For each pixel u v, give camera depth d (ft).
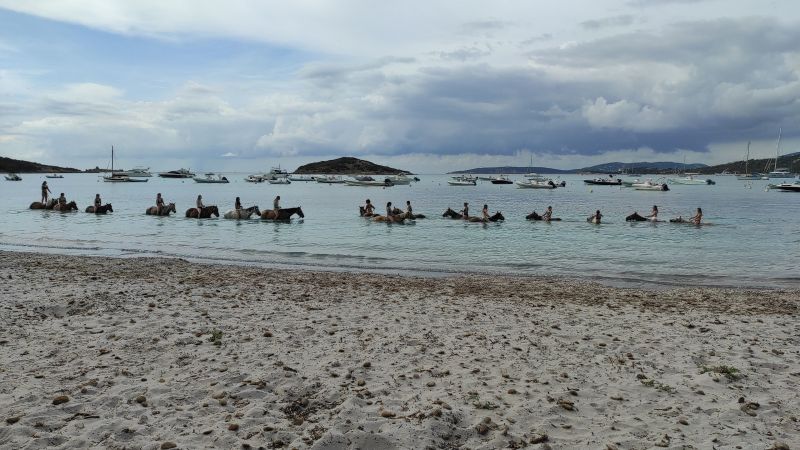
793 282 56.49
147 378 23.91
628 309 40.60
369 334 31.45
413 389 23.09
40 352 27.17
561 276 58.59
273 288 46.34
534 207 186.91
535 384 23.90
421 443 18.28
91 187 356.59
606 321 35.94
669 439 18.72
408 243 86.58
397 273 59.57
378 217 121.80
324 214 146.20
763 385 23.91
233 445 18.06
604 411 21.24
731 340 31.37
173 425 19.48
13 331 30.76
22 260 60.80
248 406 21.15
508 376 24.82
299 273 56.34
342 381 23.88
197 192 297.94
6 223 113.19
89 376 24.00
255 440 18.40
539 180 391.04
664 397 22.59
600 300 44.45
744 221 132.36
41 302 37.50
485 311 38.47
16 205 171.42
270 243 85.76
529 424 19.93
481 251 77.97
